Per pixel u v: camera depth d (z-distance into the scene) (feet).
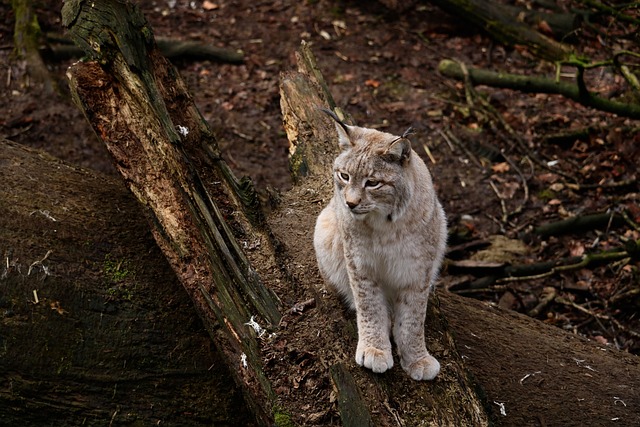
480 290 21.20
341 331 13.25
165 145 14.11
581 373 15.10
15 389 13.37
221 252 13.58
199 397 14.05
